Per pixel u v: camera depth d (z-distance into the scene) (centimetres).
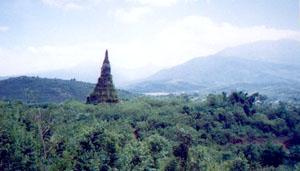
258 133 14000
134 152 8825
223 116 14512
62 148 7931
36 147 7438
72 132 9388
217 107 15662
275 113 16212
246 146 11856
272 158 11331
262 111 16338
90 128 8662
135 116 13838
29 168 7088
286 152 11775
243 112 15250
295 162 11188
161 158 8931
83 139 8169
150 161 8819
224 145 12425
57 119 11256
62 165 7212
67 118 12038
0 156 7056
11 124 8075
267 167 10625
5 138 7325
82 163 7556
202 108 15488
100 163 7775
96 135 8369
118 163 8094
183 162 8081
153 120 13362
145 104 16250
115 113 13825
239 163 9669
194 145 10925
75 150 7800
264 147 11738
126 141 9494
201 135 12600
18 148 7225
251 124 14712
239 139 13225
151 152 9375
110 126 11281
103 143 8275
